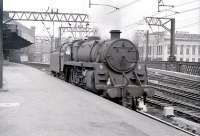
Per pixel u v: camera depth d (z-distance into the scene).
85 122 8.28
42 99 12.34
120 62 15.62
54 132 7.20
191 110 14.93
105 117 9.00
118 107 10.75
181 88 22.00
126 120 8.64
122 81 15.55
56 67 26.45
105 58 15.45
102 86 15.10
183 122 11.32
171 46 35.75
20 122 8.20
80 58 19.34
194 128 10.70
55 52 27.62
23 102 11.49
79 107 10.59
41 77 24.92
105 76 15.46
